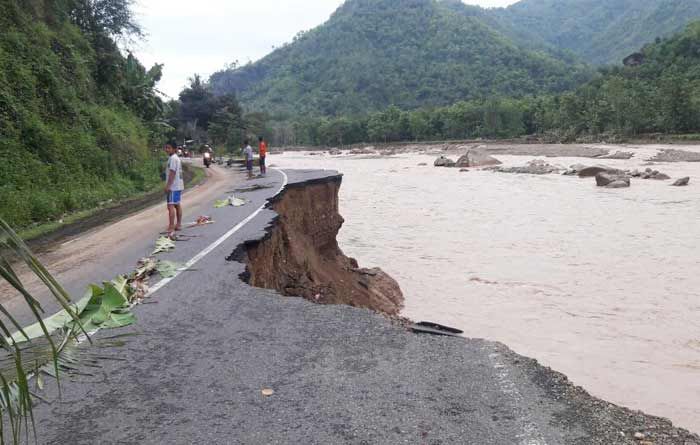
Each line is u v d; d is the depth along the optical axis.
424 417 3.88
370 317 6.15
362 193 42.09
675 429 3.86
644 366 10.73
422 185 46.81
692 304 14.45
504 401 4.13
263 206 15.16
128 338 5.45
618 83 103.50
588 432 3.73
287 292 11.61
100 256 10.05
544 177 49.62
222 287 7.33
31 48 23.19
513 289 16.47
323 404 4.08
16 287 2.21
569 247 21.75
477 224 27.53
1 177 16.81
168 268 8.27
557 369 10.67
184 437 3.65
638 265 18.66
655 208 30.33
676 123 90.75
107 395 4.27
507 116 126.06
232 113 90.81
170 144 11.73
